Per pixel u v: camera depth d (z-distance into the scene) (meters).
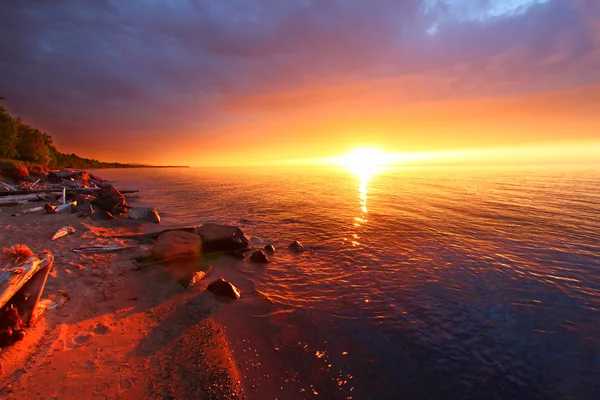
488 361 5.81
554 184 44.31
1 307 4.84
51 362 4.95
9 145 55.62
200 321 6.92
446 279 9.91
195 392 4.66
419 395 4.94
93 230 15.49
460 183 49.12
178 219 21.03
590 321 7.27
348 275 10.39
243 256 12.17
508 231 16.34
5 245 11.61
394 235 15.93
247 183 60.06
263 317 7.32
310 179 72.25
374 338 6.52
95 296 7.68
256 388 4.88
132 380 4.81
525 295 8.68
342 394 4.88
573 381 5.29
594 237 14.91
